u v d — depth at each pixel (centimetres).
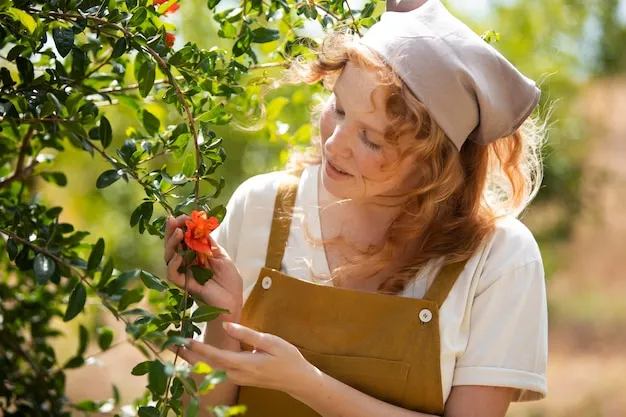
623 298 782
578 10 529
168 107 253
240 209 177
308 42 195
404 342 162
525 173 178
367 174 156
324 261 170
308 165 182
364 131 155
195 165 159
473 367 162
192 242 149
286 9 193
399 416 159
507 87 159
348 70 155
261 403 169
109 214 488
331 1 192
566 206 572
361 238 171
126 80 228
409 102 152
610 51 598
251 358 149
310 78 169
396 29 156
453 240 167
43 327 236
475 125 159
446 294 164
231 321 160
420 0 171
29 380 228
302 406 167
